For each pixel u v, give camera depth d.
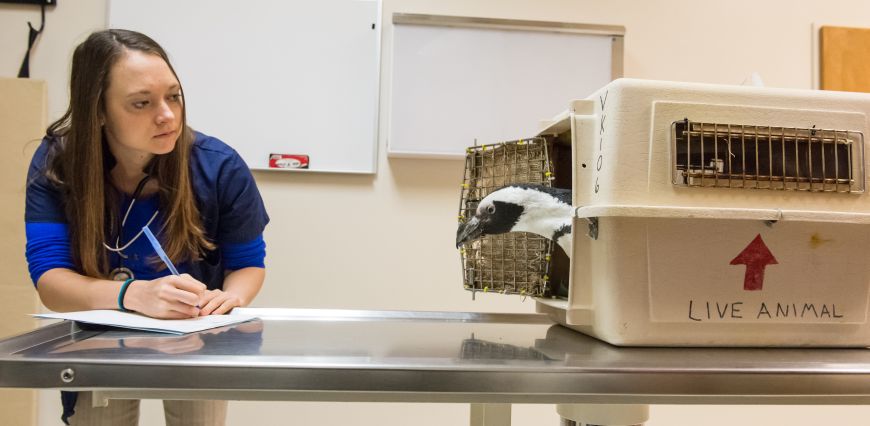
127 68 0.92
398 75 1.76
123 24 1.71
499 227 0.85
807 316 0.76
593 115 0.80
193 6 1.73
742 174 0.74
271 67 1.75
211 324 0.82
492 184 0.98
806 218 0.72
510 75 1.79
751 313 0.75
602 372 0.60
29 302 1.67
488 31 1.79
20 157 1.68
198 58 1.73
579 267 0.80
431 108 1.77
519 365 0.61
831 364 0.64
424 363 0.60
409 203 1.79
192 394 0.60
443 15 1.77
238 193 1.14
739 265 0.75
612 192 0.73
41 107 1.69
